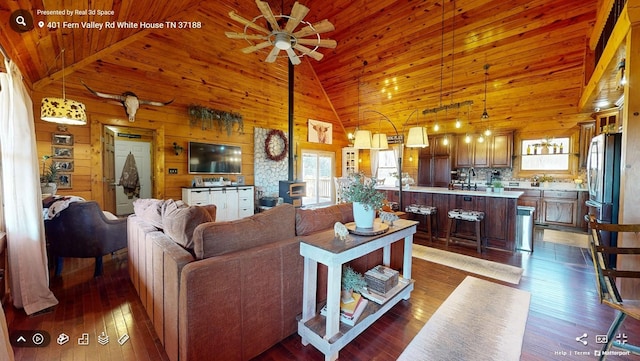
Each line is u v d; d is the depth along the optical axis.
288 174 6.64
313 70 7.34
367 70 6.23
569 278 2.92
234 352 1.58
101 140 4.32
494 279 2.91
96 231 2.90
